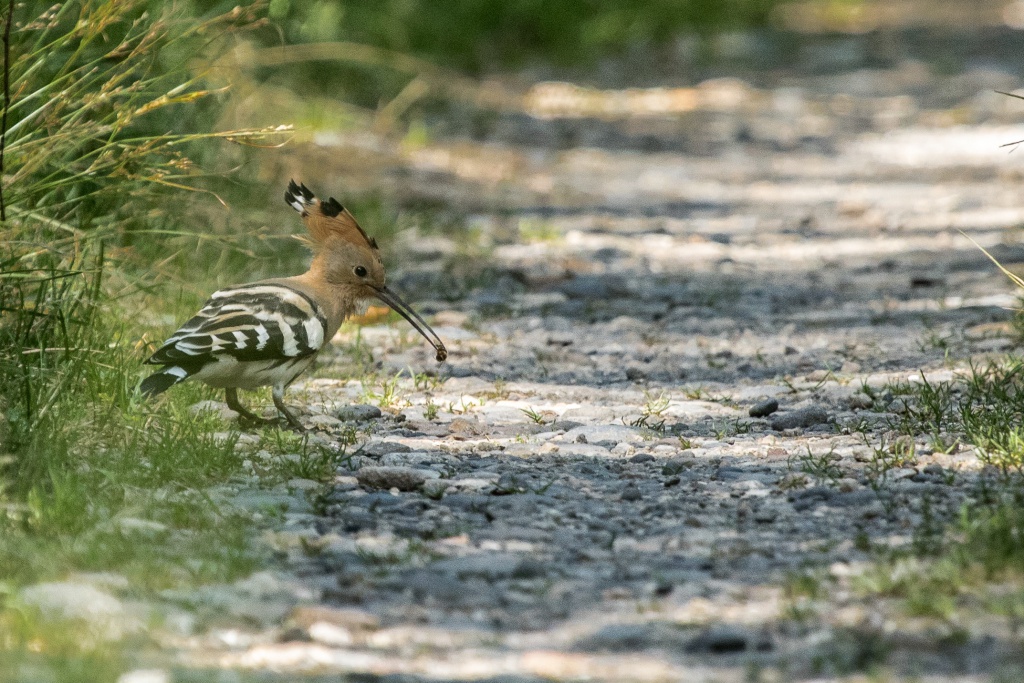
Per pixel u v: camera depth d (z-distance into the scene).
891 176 24.36
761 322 15.34
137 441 9.66
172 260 13.76
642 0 38.53
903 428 10.73
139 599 7.16
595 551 8.11
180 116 15.27
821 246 19.34
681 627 6.86
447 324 15.10
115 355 11.07
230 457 9.47
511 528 8.53
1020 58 37.09
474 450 10.52
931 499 8.84
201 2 15.72
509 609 7.20
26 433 9.11
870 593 7.20
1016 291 15.82
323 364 13.19
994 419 10.41
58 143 10.86
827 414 11.41
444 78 29.27
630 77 34.56
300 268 15.52
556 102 30.95
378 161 23.22
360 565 7.80
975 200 21.95
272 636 6.79
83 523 8.07
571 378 13.19
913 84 33.88
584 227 20.41
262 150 18.66
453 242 18.92
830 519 8.65
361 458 10.11
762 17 42.28
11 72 10.91
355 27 27.59
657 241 19.72
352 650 6.62
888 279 17.20
